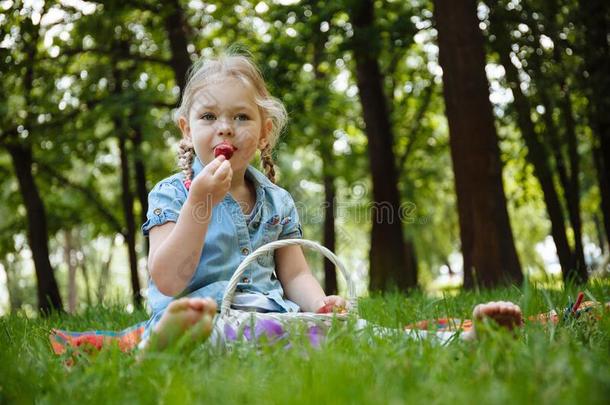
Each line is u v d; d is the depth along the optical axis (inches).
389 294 242.4
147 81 567.8
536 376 73.2
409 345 93.7
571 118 483.8
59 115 516.1
